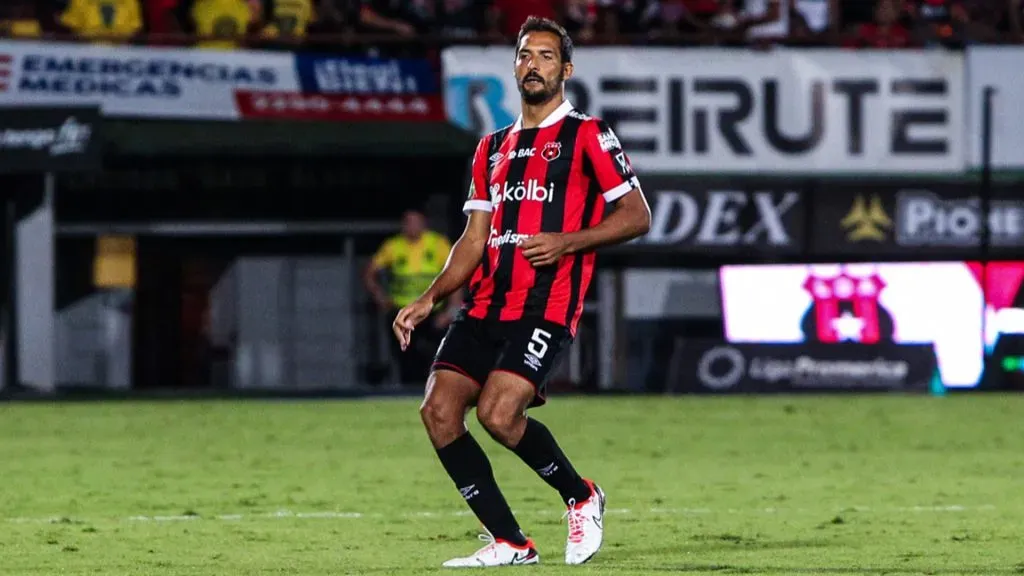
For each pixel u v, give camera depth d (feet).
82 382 261.03
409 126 236.63
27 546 97.35
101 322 260.62
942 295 231.91
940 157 239.71
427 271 240.12
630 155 236.43
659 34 239.91
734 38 240.32
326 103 234.58
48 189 239.91
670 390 231.50
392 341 245.24
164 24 242.37
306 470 144.25
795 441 169.89
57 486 132.67
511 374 81.15
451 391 82.74
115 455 157.38
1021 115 239.50
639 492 127.75
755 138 237.86
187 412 205.98
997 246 240.12
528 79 83.15
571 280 82.58
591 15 248.73
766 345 231.09
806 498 123.75
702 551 93.40
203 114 231.09
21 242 239.71
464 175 253.65
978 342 231.50
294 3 242.58
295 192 260.62
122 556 92.58
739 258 241.76
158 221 260.01
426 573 82.23
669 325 248.93
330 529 105.60
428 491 128.26
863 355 230.89
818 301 232.94
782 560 89.30
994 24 251.80
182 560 90.68
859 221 238.89
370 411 206.49
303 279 263.49
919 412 201.05
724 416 197.36
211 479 137.39
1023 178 240.32
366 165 258.98
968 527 105.81
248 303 262.88
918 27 249.96
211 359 262.88
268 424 189.37
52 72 228.43
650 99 236.63
